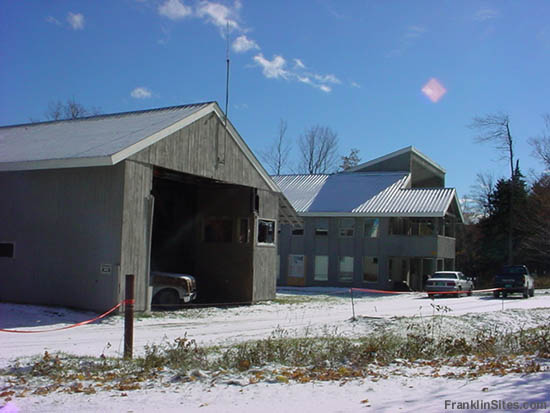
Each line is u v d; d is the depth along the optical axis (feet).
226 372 28.60
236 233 86.79
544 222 161.17
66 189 63.82
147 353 33.37
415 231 143.02
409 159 163.02
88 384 26.55
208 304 77.51
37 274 64.28
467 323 60.29
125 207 60.34
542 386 24.13
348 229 140.26
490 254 188.03
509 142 165.58
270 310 73.72
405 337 47.44
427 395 22.81
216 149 76.74
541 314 71.10
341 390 24.22
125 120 77.92
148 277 63.62
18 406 22.36
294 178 169.17
